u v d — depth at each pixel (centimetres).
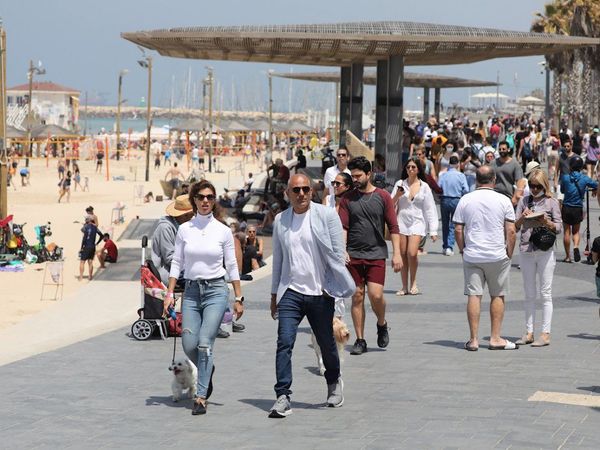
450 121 15650
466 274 2795
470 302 2786
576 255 4625
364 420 2020
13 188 15288
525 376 2430
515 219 2819
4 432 1973
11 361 2683
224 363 2662
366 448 1797
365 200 2741
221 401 2241
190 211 2659
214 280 2184
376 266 2752
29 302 5816
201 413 2111
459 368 2545
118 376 2505
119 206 9819
